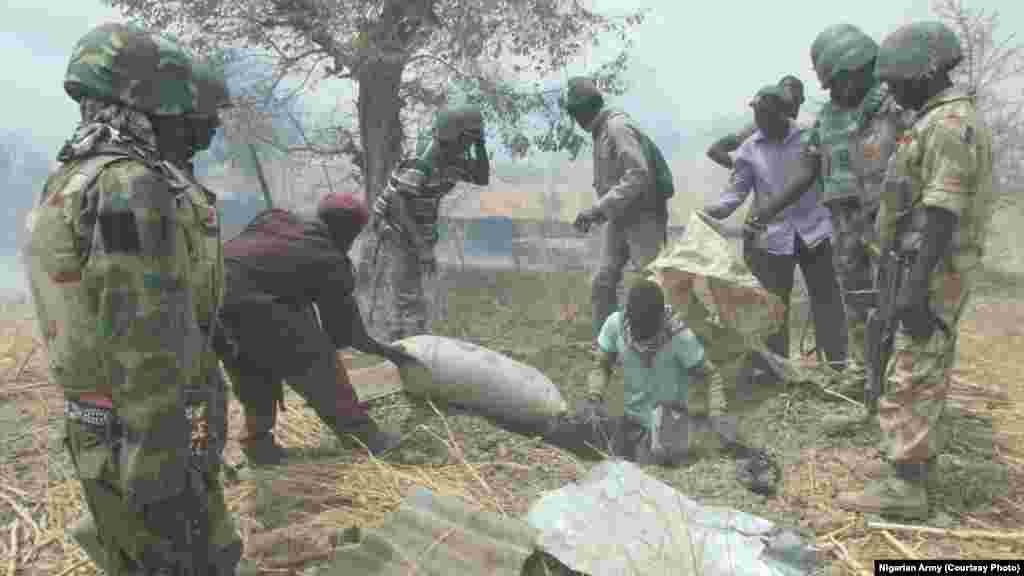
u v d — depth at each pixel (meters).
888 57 3.04
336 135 8.59
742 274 4.11
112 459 1.83
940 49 2.97
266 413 3.63
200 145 2.38
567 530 2.79
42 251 1.77
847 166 4.11
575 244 8.41
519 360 5.31
